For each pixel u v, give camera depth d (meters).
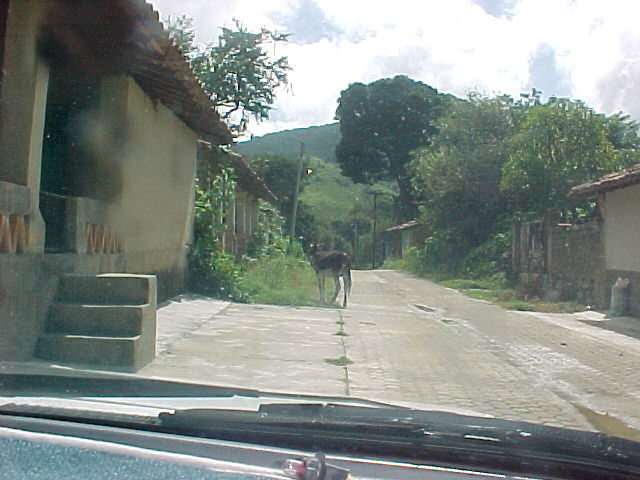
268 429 2.04
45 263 6.72
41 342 6.49
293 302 14.46
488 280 25.50
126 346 6.46
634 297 13.96
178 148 12.90
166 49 8.22
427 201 34.50
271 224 30.08
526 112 29.05
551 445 2.04
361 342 9.60
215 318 10.88
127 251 9.88
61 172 9.65
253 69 24.05
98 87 9.55
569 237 18.00
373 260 53.47
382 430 2.09
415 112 42.69
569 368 8.46
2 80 7.01
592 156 23.61
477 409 6.14
